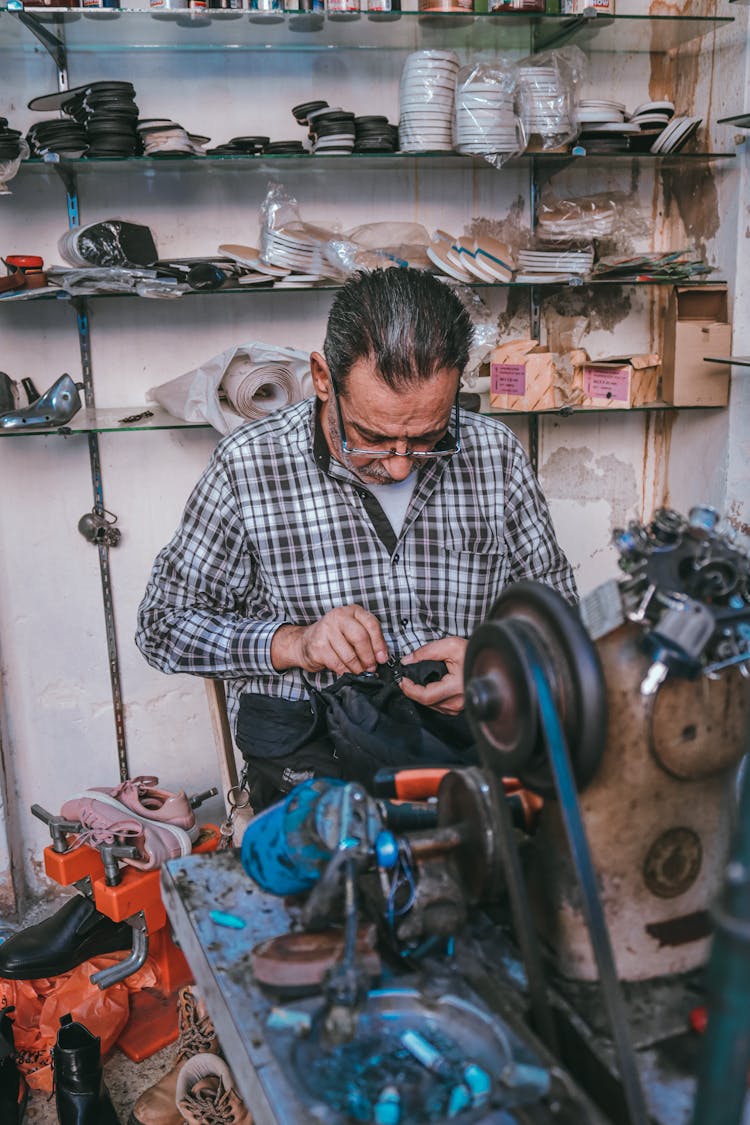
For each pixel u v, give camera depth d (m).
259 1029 0.76
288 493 1.73
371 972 0.79
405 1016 0.77
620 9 2.44
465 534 1.77
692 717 0.79
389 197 2.43
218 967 0.84
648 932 0.82
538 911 0.86
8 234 2.29
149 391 2.38
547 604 0.81
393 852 0.83
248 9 1.99
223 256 2.19
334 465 1.68
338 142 2.12
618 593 0.81
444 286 1.46
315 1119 0.66
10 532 2.43
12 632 2.48
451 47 2.34
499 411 2.35
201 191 2.34
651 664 0.79
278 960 0.79
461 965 0.84
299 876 0.85
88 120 2.05
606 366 2.39
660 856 0.81
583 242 2.34
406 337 1.35
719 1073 0.49
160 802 2.21
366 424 1.45
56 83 2.23
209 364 2.16
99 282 2.06
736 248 2.37
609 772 0.79
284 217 2.19
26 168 2.13
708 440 2.55
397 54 2.35
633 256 2.34
